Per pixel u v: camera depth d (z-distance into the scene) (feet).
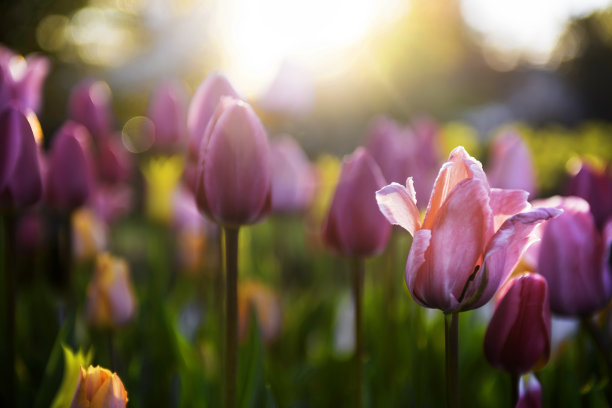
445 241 1.43
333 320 2.81
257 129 1.65
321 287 4.09
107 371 1.47
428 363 2.29
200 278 3.03
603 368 2.08
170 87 3.02
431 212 1.46
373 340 2.61
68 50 12.95
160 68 13.94
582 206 1.75
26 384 2.21
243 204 1.65
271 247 4.49
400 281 2.94
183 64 14.15
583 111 26.53
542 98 26.99
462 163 1.46
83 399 1.45
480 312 2.66
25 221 3.50
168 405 2.22
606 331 2.04
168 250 3.95
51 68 11.98
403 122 18.20
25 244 3.51
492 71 27.35
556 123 25.58
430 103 20.17
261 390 1.99
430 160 3.07
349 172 1.93
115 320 2.16
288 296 3.47
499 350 1.60
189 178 2.11
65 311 2.59
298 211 3.39
